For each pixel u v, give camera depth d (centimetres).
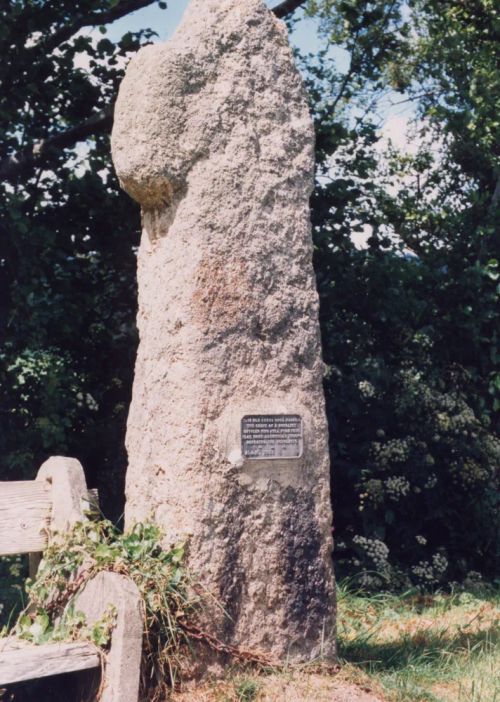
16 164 785
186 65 436
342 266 882
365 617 648
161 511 422
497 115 999
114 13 802
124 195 815
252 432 430
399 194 1047
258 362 436
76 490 429
